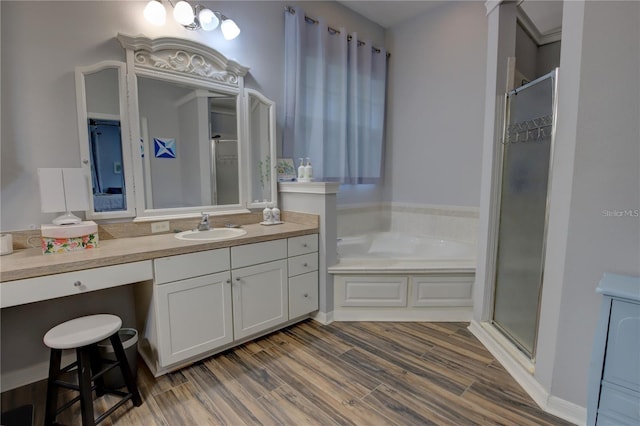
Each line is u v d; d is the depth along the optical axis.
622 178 1.38
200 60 2.39
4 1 1.71
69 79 1.90
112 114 2.04
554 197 1.62
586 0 1.42
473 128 3.22
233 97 2.59
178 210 2.36
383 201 4.01
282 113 2.95
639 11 1.30
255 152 2.76
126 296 2.22
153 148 2.23
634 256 1.38
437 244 3.40
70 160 1.93
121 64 2.04
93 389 1.73
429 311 2.71
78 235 1.76
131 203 2.15
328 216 2.62
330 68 3.26
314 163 3.17
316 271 2.65
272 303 2.37
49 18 1.83
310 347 2.28
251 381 1.90
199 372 1.98
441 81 3.42
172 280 1.86
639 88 1.32
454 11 3.28
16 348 1.85
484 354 2.18
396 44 3.78
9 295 1.40
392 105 3.88
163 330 1.85
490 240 2.32
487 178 2.31
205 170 2.49
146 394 1.78
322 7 3.16
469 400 1.72
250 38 2.68
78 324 1.62
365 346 2.29
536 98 1.86
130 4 2.09
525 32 2.73
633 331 1.25
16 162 1.78
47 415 1.50
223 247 2.06
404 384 1.86
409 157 3.76
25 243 1.82
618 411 1.31
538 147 1.85
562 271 1.56
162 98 2.24
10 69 1.74
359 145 3.60
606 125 1.40
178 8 2.17
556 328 1.60
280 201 2.94
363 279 2.68
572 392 1.57
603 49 1.39
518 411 1.64
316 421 1.59
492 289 2.37
